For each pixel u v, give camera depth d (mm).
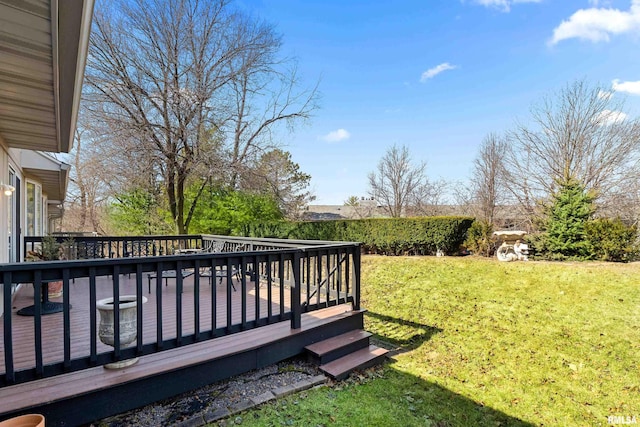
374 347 4238
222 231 14078
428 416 3027
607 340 4559
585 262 7641
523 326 5160
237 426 2602
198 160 11305
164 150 11109
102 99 10398
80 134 12586
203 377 2850
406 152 22844
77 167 17312
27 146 5059
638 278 6188
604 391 3562
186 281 6621
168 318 3945
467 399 3387
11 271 1976
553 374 3904
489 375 3896
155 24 10758
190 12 11141
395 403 3191
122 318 2475
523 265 7570
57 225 24016
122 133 10453
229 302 3021
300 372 3553
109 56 10375
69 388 2279
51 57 2312
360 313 4438
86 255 6719
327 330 3998
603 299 5676
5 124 3916
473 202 18859
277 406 2920
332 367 3613
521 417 3123
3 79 2670
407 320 5785
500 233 8484
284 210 14953
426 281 7504
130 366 2645
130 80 10555
